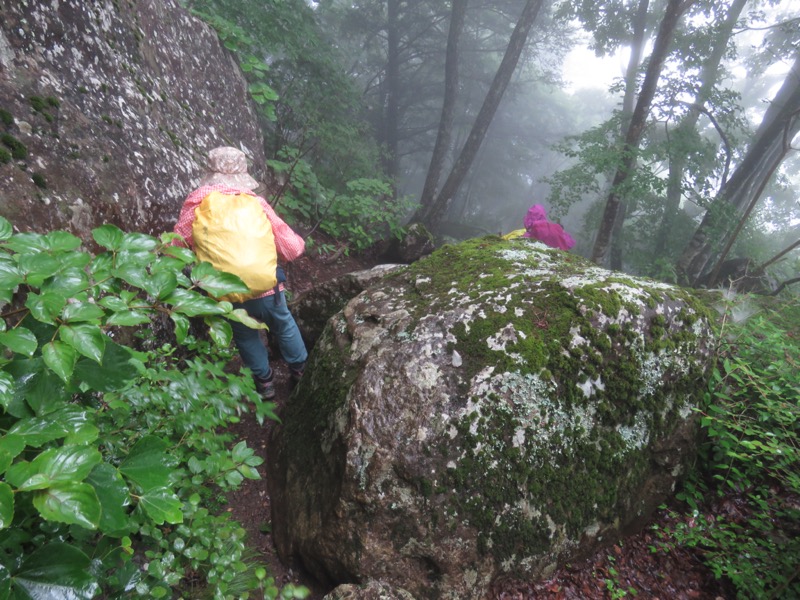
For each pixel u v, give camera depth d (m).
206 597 1.71
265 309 2.74
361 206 5.95
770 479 2.38
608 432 2.14
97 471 0.91
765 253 11.40
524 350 2.10
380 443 1.93
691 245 9.23
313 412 2.35
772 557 2.04
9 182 2.07
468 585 1.92
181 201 3.38
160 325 2.77
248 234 2.33
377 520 1.88
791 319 3.36
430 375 2.05
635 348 2.18
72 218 2.30
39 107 2.43
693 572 2.14
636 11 13.03
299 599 1.75
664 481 2.30
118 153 2.87
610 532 2.18
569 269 2.65
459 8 13.54
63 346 0.87
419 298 2.50
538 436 2.02
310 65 7.48
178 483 1.73
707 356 2.36
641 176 7.56
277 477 2.41
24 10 2.59
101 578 1.23
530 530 1.98
